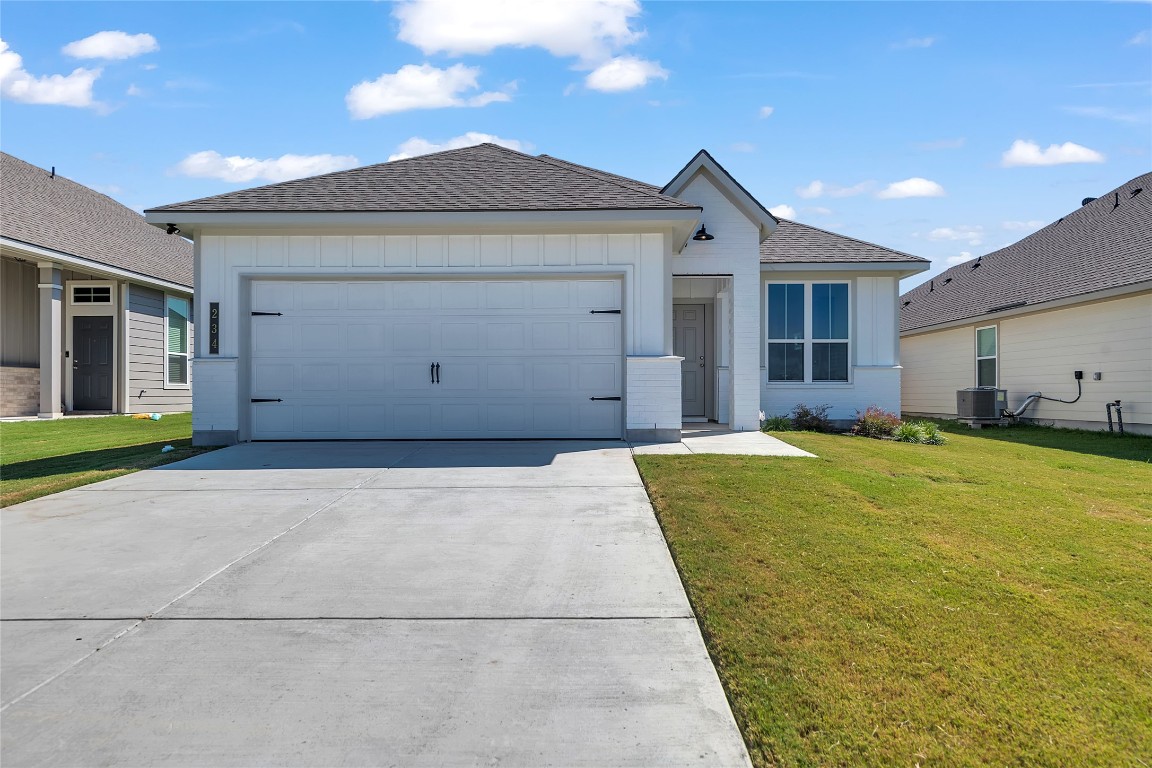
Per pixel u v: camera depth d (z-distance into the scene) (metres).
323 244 9.38
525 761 2.42
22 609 3.66
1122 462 8.96
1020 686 2.91
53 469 7.52
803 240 13.99
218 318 9.33
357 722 2.64
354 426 9.48
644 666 3.08
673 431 9.35
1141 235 13.28
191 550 4.61
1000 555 4.49
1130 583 4.05
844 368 13.41
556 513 5.49
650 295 9.41
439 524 5.20
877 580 3.99
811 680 2.93
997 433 13.29
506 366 9.51
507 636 3.36
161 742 2.50
